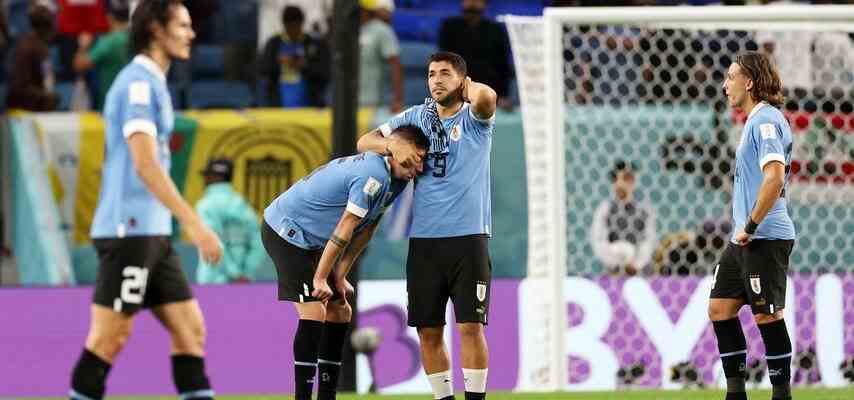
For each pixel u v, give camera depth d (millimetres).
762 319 23875
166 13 17766
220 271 36969
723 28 33844
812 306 35250
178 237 37969
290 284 22484
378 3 43188
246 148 39344
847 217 36344
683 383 35188
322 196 22141
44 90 43281
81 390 17531
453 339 34875
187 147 39156
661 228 37000
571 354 35094
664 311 35344
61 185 39250
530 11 50500
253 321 35406
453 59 22047
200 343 18109
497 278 37781
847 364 35219
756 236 23172
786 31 37188
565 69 40062
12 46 48844
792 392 28219
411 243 22500
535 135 35406
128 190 17516
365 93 43188
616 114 37625
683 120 37469
